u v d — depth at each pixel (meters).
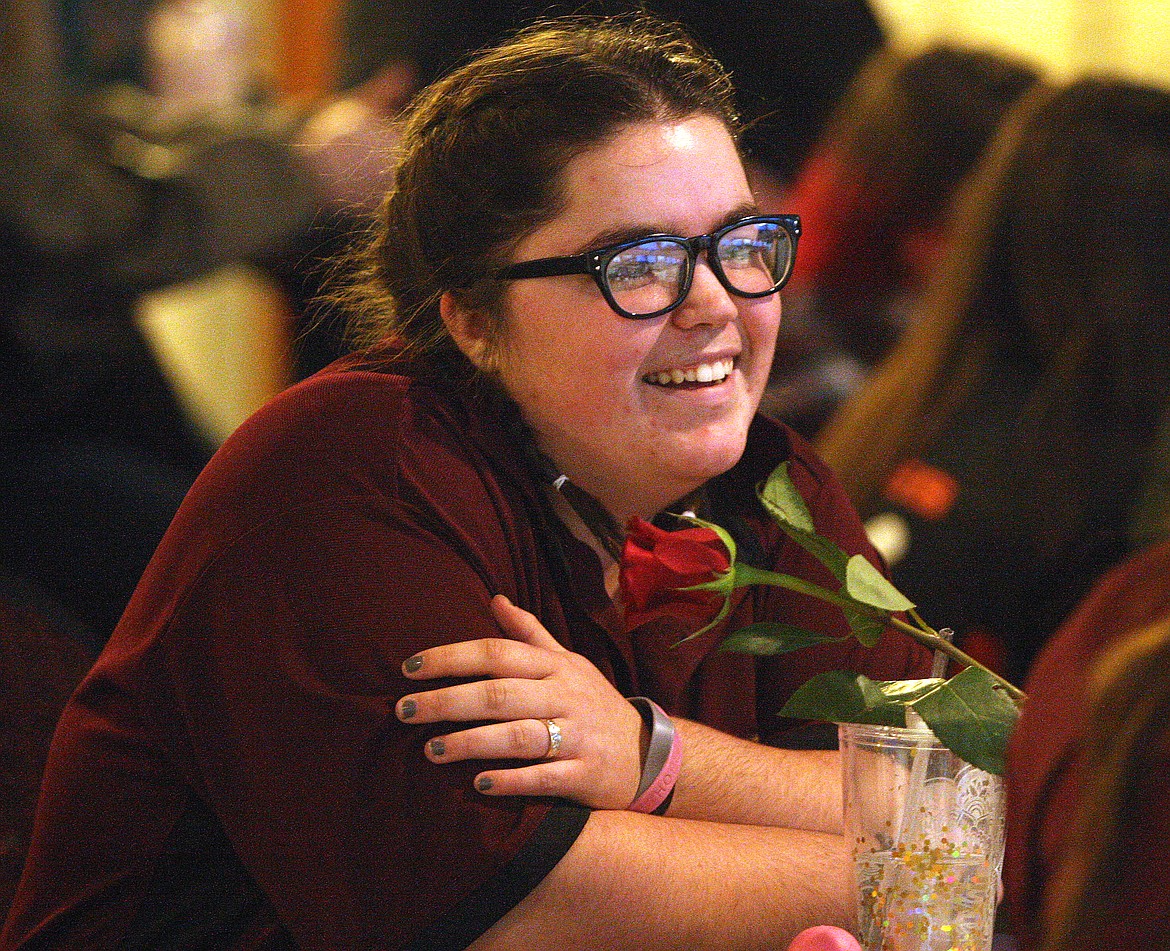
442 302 4.34
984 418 7.04
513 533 4.22
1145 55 9.20
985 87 8.33
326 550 3.85
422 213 4.35
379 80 9.26
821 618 4.77
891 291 8.75
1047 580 6.98
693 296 4.08
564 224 4.08
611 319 4.05
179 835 4.03
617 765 3.88
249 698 3.78
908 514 7.07
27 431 8.70
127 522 8.83
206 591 3.87
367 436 4.04
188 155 8.74
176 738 3.96
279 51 9.29
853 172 8.66
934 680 3.35
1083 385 6.97
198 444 9.06
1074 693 2.25
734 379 4.26
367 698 3.73
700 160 4.12
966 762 3.15
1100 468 6.88
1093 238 6.93
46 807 4.14
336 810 3.69
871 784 3.33
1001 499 6.95
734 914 3.84
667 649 4.44
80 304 8.65
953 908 3.29
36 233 8.38
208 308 8.93
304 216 8.89
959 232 7.32
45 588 8.75
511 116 4.16
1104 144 6.96
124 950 4.04
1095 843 2.03
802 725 4.83
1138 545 6.85
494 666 3.80
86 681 4.13
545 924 3.70
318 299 5.12
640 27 4.50
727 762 4.19
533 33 4.62
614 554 4.46
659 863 3.78
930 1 9.19
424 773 3.68
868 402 7.43
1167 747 1.97
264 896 3.98
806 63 9.12
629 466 4.25
